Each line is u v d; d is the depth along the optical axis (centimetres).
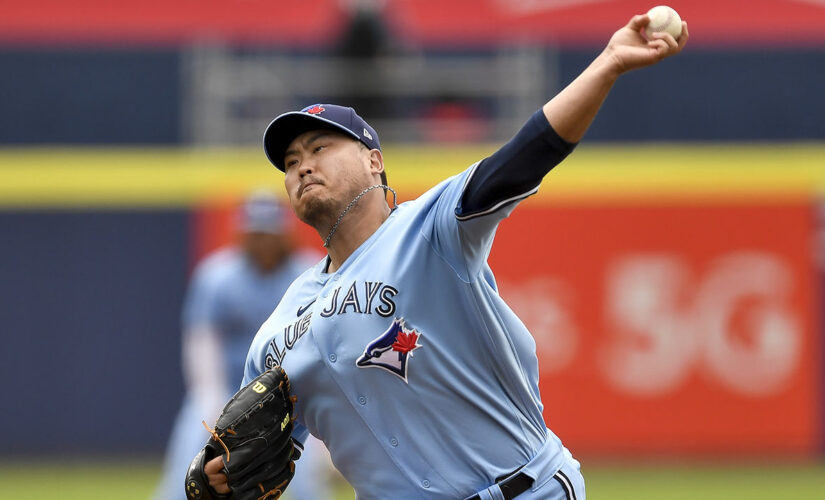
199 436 2450
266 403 1314
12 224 4047
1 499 3331
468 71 4622
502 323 1294
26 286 4034
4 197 4038
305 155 1313
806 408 3862
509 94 4666
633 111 5416
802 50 5409
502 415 1290
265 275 2500
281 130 1329
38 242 4047
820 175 3900
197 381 2475
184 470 2448
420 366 1255
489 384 1286
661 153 3988
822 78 5397
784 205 3906
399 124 4528
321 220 1315
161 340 4044
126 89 5450
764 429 3866
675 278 3919
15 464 3950
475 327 1267
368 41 4497
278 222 2464
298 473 2475
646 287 3922
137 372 4034
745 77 5409
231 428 1305
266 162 4122
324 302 1295
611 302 3928
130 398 4028
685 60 5412
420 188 4100
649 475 3672
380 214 1335
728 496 3300
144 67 5456
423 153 4231
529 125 1167
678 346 3897
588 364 3916
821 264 3894
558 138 1160
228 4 5009
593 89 1148
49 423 4016
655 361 3903
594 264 3934
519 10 4959
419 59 4878
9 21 5022
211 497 1319
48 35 5434
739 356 3888
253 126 4528
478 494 1266
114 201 4059
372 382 1264
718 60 5416
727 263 3912
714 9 5009
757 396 3875
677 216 3931
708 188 3928
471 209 1200
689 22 5006
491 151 4234
